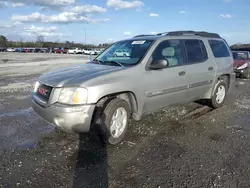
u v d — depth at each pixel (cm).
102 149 371
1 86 952
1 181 285
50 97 350
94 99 344
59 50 6869
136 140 405
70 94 338
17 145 385
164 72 443
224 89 616
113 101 373
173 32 503
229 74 628
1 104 646
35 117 530
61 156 348
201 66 527
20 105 638
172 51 474
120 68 397
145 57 421
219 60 591
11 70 1644
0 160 335
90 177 295
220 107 618
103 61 465
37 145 385
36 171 308
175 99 482
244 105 651
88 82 345
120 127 392
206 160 336
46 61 2747
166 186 276
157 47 445
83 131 348
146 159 340
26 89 884
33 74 1401
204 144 391
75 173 304
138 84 401
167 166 320
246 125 485
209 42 579
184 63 491
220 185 278
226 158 343
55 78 370
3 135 426
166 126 473
